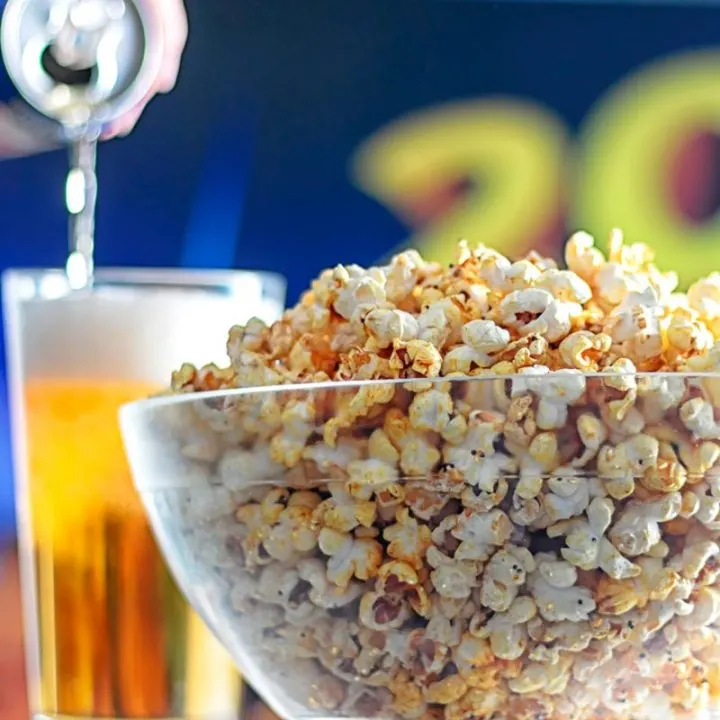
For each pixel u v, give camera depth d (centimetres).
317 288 64
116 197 121
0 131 112
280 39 123
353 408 59
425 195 125
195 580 64
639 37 125
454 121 125
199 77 122
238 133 123
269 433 60
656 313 61
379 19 124
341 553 60
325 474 60
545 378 58
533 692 60
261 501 61
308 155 124
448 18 125
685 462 58
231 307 76
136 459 65
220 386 64
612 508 58
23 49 78
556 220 125
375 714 61
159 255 122
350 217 125
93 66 78
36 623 75
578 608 59
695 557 59
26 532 76
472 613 59
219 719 75
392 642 60
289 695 63
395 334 60
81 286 74
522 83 125
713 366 60
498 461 58
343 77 125
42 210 119
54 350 74
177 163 122
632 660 60
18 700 104
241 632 63
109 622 74
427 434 59
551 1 125
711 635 60
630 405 58
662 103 126
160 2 79
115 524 73
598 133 126
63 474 74
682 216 126
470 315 61
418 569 59
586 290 62
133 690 74
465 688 60
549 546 59
